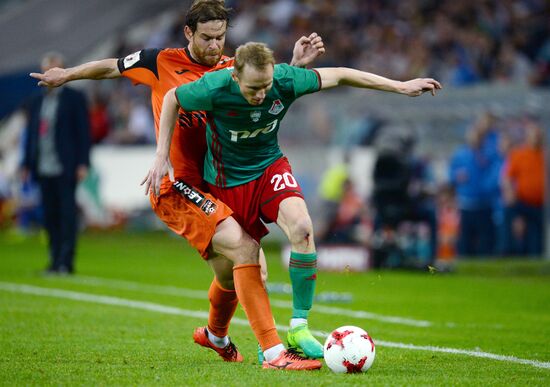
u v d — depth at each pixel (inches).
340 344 737.6
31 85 3189.0
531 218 2101.4
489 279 1872.5
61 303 1327.5
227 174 813.2
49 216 1755.7
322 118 2529.5
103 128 2989.7
